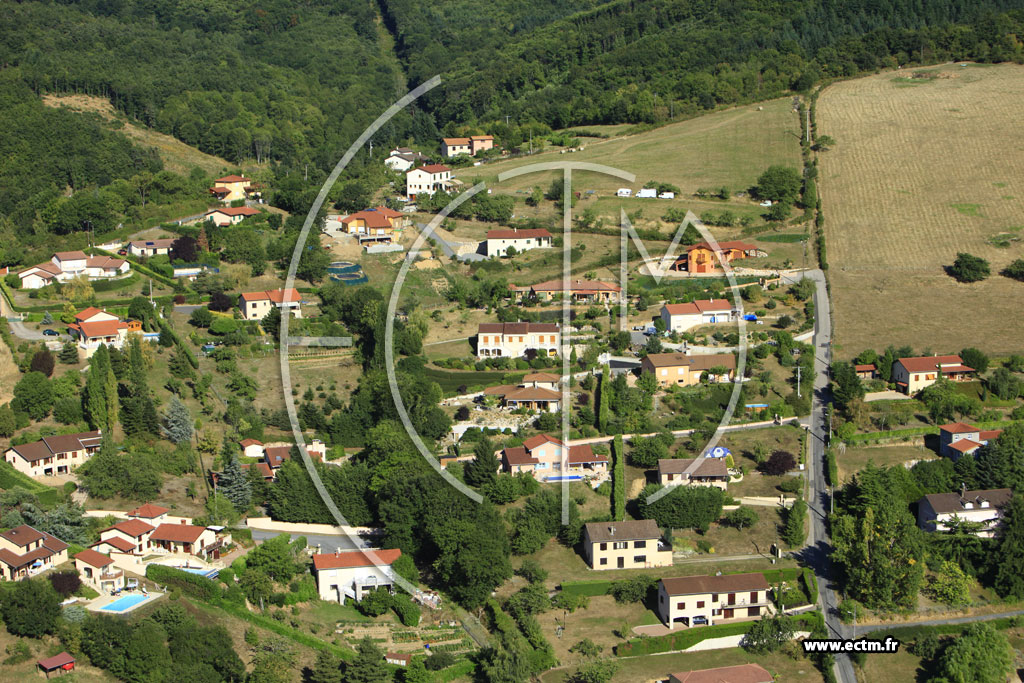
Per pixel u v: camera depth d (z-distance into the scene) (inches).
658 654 4621.1
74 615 4424.2
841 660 4603.8
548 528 5319.9
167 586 4766.2
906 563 4968.0
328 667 4212.6
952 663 4456.2
